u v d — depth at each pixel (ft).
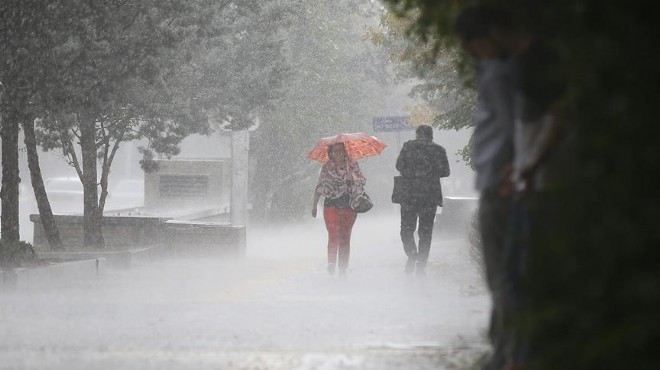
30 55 140.97
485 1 38.83
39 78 143.13
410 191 138.31
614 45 25.93
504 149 41.19
